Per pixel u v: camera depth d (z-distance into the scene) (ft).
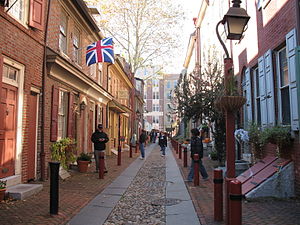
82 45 46.47
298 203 21.38
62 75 36.19
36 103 30.68
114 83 78.07
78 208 21.25
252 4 34.50
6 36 24.44
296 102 22.11
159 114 235.81
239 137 28.84
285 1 24.52
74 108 43.37
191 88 47.19
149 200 24.47
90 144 52.85
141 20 86.22
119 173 38.88
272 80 27.14
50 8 32.76
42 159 30.91
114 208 21.95
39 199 22.68
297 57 20.25
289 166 23.03
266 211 19.53
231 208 13.71
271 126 26.81
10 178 24.94
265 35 29.43
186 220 18.67
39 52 30.71
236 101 16.79
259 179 23.71
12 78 26.37
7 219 17.70
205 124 46.96
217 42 59.57
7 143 25.18
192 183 31.12
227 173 17.11
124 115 97.40
